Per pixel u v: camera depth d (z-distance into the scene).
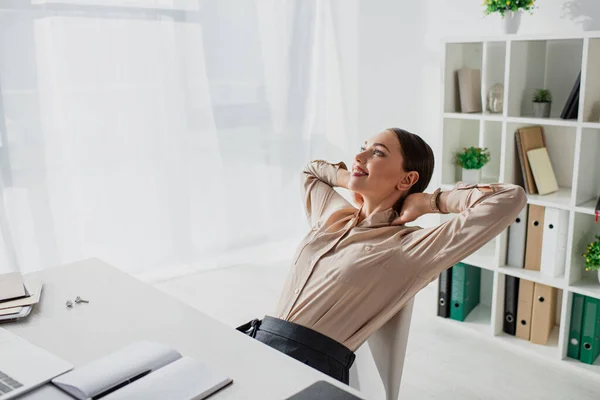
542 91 2.63
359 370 1.95
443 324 2.99
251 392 1.23
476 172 2.83
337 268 1.78
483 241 1.66
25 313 1.59
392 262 1.72
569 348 2.63
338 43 3.80
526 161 2.66
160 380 1.22
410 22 3.35
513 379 2.51
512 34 2.58
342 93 3.85
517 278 2.77
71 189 3.12
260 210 3.83
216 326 1.54
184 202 3.52
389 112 3.57
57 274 1.90
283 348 1.71
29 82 2.91
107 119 3.18
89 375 1.24
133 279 1.86
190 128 3.45
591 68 2.36
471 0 3.01
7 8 2.80
